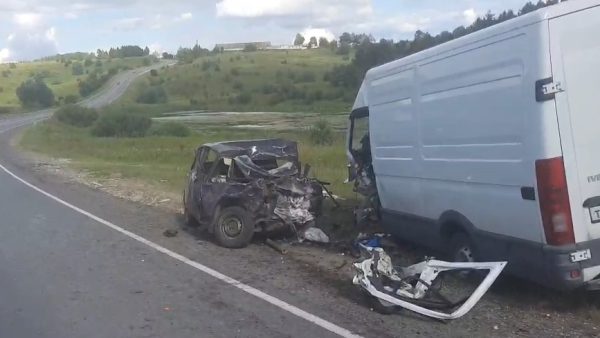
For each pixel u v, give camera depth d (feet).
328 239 35.12
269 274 28.30
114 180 70.90
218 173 36.50
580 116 20.13
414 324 21.02
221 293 25.26
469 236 25.04
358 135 36.94
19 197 58.95
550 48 19.89
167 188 61.21
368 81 32.42
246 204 34.32
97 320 22.17
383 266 23.40
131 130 217.36
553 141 20.01
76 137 191.01
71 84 613.93
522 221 21.56
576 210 20.18
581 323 20.76
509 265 22.65
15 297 25.22
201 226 39.09
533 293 23.77
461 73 24.02
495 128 22.25
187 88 530.68
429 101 26.48
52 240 37.06
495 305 22.88
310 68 585.63
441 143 25.84
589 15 20.12
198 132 212.64
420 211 28.43
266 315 22.30
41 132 202.28
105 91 541.34
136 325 21.58
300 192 35.24
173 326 21.40
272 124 231.50
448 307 21.97
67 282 27.37
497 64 21.91
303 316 22.04
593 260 20.30
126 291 25.80
